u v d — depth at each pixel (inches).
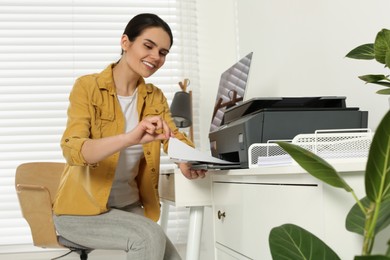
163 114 74.9
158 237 58.1
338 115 54.7
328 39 72.6
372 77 44.0
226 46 114.1
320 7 74.8
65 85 110.6
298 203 39.1
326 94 73.7
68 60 111.0
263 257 45.8
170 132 55.3
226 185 57.3
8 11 110.0
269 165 45.9
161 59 68.2
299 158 29.2
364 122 55.4
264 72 99.3
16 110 108.2
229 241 56.3
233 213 54.7
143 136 55.2
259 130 53.4
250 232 49.3
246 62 83.7
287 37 87.1
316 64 76.7
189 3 113.7
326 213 35.7
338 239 35.6
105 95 67.4
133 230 59.3
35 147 108.1
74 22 112.3
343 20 68.0
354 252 35.7
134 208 73.4
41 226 70.9
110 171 64.2
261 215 46.3
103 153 55.8
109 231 60.8
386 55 39.8
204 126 111.9
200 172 62.8
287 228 32.1
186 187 64.2
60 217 65.2
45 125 108.7
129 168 69.9
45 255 107.5
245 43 109.5
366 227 27.2
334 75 71.1
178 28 113.4
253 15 103.9
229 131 60.1
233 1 115.1
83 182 63.8
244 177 50.9
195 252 65.1
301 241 31.3
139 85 72.0
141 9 114.3
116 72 69.9
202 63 113.4
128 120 70.3
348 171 36.4
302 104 57.4
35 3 111.0
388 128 24.5
